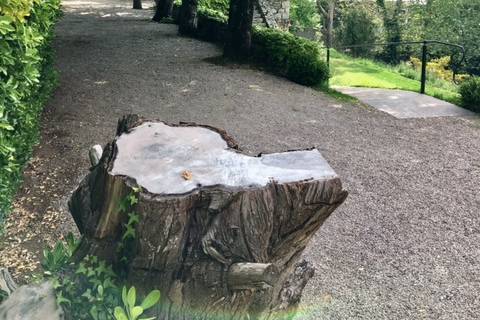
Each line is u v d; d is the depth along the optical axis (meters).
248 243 2.19
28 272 3.74
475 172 5.89
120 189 2.16
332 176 2.21
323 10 20.97
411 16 17.62
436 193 5.36
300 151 2.45
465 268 4.06
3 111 3.46
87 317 2.31
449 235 4.55
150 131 2.54
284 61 9.81
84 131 6.61
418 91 9.69
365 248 4.31
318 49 9.88
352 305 3.58
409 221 4.78
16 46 3.74
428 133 7.17
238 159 2.34
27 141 5.05
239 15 10.34
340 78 11.05
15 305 2.33
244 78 9.49
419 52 17.09
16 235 4.24
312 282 3.82
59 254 2.51
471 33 15.46
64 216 4.57
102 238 2.31
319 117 7.70
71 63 10.06
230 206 2.15
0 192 3.84
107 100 7.91
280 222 2.22
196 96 8.34
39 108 5.96
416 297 3.70
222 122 7.29
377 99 8.91
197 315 2.25
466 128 7.42
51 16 6.68
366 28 17.38
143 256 2.18
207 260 2.20
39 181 5.20
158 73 9.54
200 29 13.22
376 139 6.88
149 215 2.09
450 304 3.63
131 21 16.47
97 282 2.31
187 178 2.18
